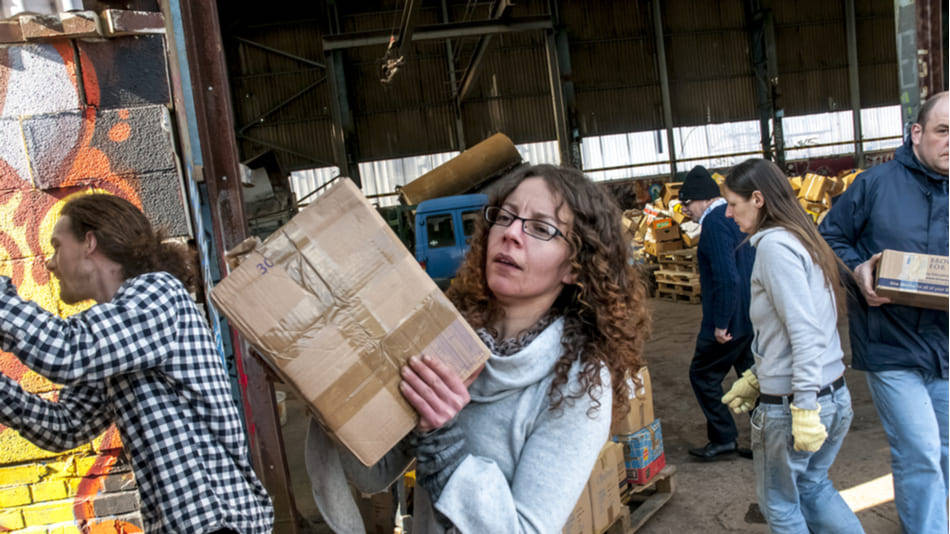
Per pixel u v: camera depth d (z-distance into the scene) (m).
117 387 1.42
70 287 1.56
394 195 17.12
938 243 2.34
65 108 2.19
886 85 18.39
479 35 11.16
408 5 9.58
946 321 2.29
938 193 2.35
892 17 18.23
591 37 17.73
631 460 3.17
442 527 1.07
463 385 1.06
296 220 1.08
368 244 1.08
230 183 2.57
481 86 17.34
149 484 1.43
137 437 1.42
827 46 18.23
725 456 3.83
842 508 2.28
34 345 1.26
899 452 2.37
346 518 1.25
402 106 17.03
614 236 1.18
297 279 1.05
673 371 5.85
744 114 18.36
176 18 2.68
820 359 2.05
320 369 1.02
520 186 1.19
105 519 2.29
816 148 18.34
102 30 2.18
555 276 1.17
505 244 1.16
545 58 17.47
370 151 17.00
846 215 2.55
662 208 10.62
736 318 3.55
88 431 1.61
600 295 1.15
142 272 1.57
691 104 18.23
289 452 4.59
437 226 8.89
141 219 1.62
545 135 17.62
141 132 2.22
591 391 1.10
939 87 3.30
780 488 2.21
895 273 2.25
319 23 16.48
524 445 1.13
